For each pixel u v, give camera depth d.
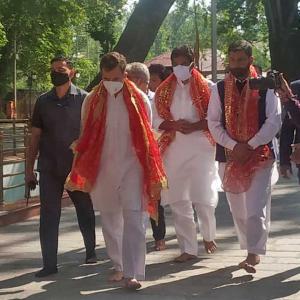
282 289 5.29
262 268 5.93
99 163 5.46
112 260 5.72
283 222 8.26
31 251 7.00
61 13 26.66
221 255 6.49
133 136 5.33
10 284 5.66
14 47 42.22
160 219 6.75
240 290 5.29
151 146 5.32
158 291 5.32
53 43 43.22
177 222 6.27
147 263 6.26
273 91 5.46
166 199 6.23
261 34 37.12
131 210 5.32
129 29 15.92
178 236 6.32
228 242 7.11
